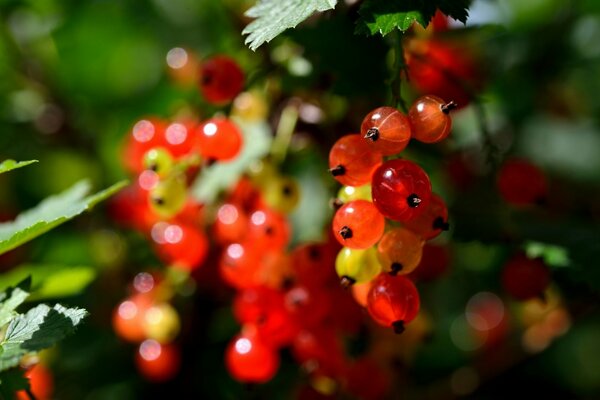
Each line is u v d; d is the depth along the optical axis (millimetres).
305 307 263
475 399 353
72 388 315
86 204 246
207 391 311
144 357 297
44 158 385
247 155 280
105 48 399
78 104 395
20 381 230
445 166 309
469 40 307
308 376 285
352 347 275
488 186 288
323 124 288
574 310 335
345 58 273
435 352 369
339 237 237
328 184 287
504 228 284
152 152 270
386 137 231
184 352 311
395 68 243
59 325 228
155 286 301
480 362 350
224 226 281
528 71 363
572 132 381
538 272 275
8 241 236
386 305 240
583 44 368
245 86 283
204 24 368
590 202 363
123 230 334
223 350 315
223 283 302
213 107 292
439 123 234
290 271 265
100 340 323
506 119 354
